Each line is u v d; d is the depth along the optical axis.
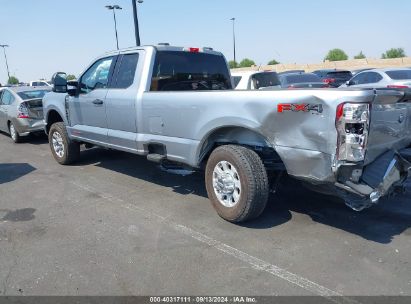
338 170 3.64
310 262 3.68
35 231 4.61
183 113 4.91
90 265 3.77
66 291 3.35
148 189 6.07
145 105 5.43
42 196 5.93
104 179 6.73
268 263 3.69
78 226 4.71
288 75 15.80
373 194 3.67
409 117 4.34
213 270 3.60
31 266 3.78
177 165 5.53
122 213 5.09
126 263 3.78
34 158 8.77
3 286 3.46
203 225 4.60
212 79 6.52
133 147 5.79
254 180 4.23
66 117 7.38
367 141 3.59
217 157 4.55
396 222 4.50
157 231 4.48
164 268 3.67
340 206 5.04
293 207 5.05
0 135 12.88
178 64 5.98
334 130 3.58
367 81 14.16
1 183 6.73
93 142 6.76
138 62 5.73
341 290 3.23
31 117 10.60
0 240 4.39
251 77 11.56
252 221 4.64
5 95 11.48
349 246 3.96
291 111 3.84
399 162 4.05
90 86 6.69
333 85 19.66
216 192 4.67
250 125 4.19
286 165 4.04
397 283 3.30
